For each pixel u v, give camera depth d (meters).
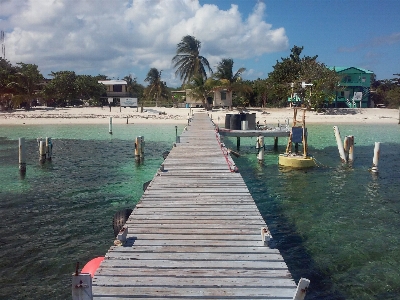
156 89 77.69
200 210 7.89
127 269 5.17
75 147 26.88
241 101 63.22
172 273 5.06
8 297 7.02
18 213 11.99
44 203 13.12
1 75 56.31
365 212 12.16
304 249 9.22
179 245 6.02
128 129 39.88
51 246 9.39
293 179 16.98
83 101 74.75
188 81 65.69
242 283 4.80
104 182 16.34
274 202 13.38
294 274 7.94
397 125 45.84
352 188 15.34
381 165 20.33
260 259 5.50
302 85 18.69
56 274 7.93
